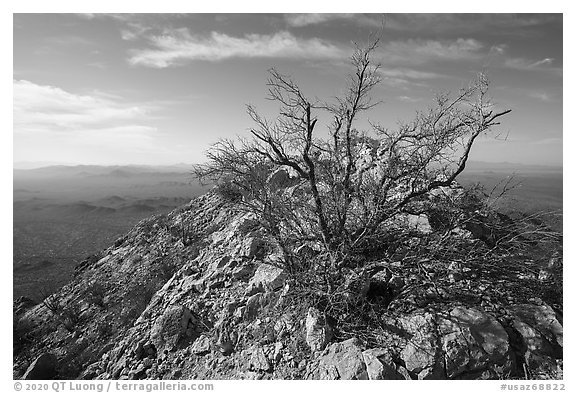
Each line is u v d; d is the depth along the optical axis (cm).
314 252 949
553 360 679
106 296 1447
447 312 749
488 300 791
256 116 878
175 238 1652
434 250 848
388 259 861
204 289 1047
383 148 1038
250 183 938
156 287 1292
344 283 819
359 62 916
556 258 937
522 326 724
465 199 1016
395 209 904
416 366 679
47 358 1070
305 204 934
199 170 925
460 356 679
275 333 820
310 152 966
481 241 922
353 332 764
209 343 877
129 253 1777
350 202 944
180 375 831
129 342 990
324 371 698
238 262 1076
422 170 902
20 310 1736
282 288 914
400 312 780
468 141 839
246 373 768
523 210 1033
